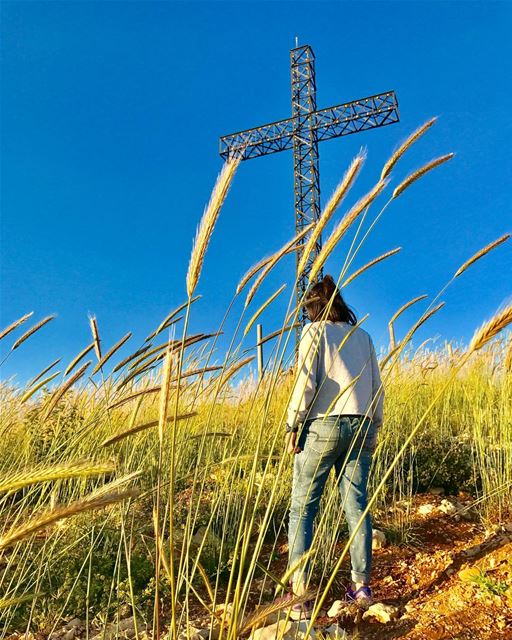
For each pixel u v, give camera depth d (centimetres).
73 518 306
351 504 324
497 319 168
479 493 484
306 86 2444
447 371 636
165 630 295
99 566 330
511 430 472
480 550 369
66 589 316
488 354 570
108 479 372
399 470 482
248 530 187
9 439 446
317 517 392
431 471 498
